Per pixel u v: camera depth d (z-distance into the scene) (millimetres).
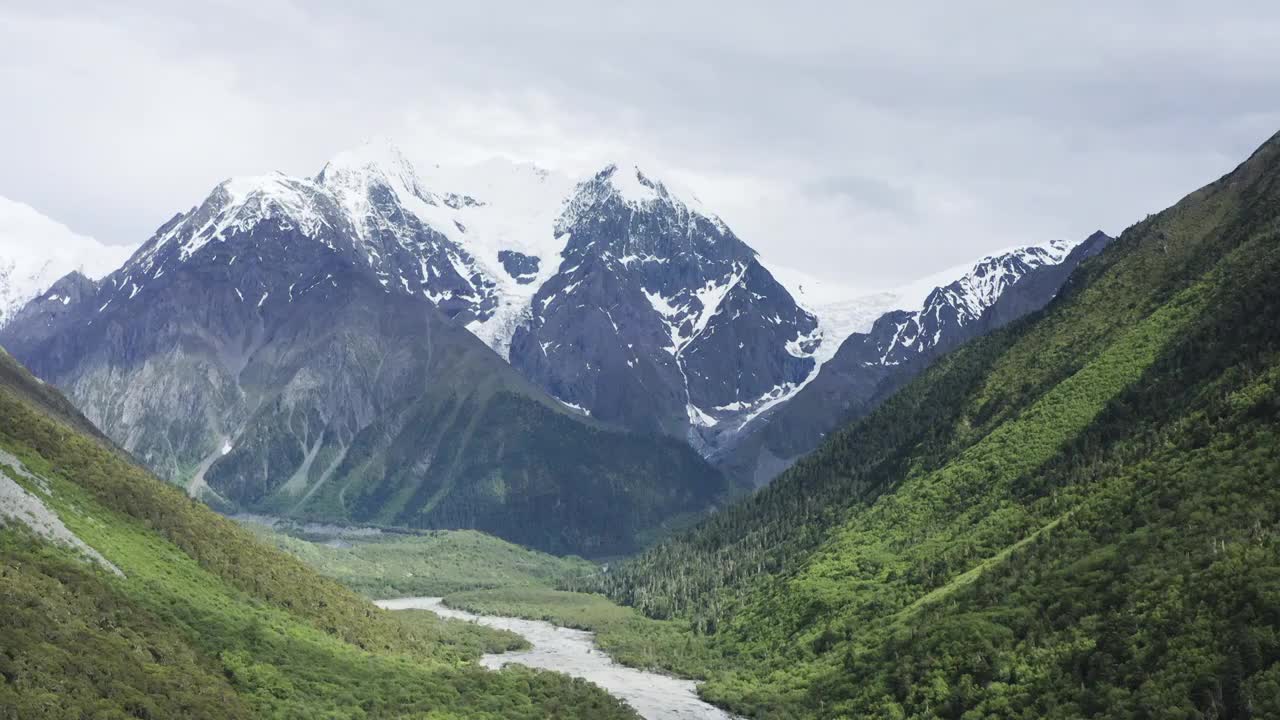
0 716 160875
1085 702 195750
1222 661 184375
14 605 187000
